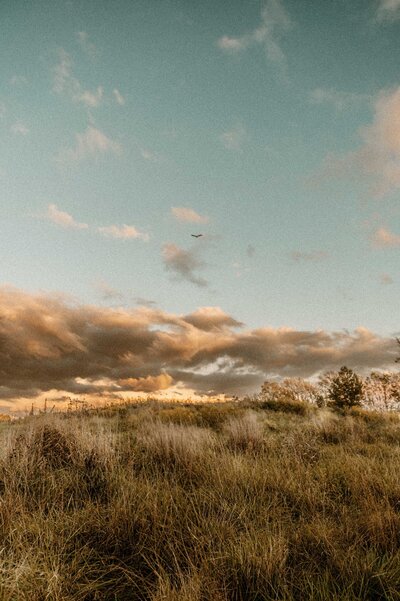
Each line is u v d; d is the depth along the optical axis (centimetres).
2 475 393
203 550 254
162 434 592
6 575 220
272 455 568
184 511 326
